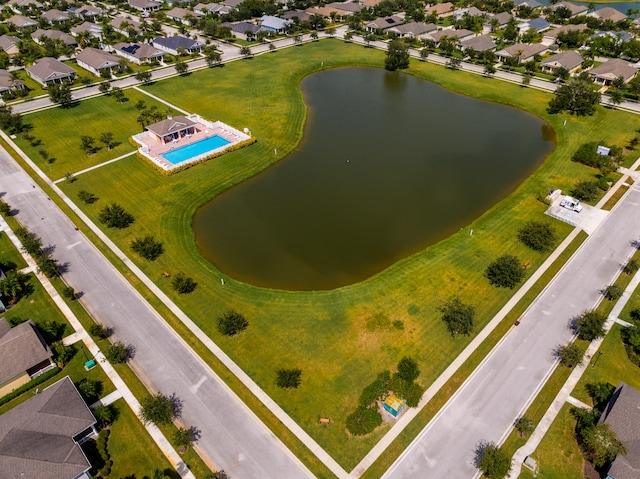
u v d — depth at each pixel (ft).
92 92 397.60
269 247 230.07
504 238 232.73
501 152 315.99
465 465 140.36
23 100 381.19
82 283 206.08
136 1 641.40
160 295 199.82
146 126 335.06
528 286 204.33
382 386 160.56
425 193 271.28
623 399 146.82
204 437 147.64
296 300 197.77
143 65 458.50
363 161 303.48
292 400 158.20
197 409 155.63
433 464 140.67
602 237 232.12
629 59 451.94
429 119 363.15
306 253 226.17
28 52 474.08
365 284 205.87
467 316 178.40
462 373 167.22
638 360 170.30
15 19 559.79
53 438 135.85
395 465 140.36
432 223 246.47
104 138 305.32
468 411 154.92
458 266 215.31
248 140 316.19
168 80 425.28
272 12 609.83
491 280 206.69
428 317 188.96
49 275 207.41
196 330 183.83
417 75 449.89
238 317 180.24
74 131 333.21
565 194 264.93
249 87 411.13
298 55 492.54
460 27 549.13
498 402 157.69
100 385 162.71
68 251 224.12
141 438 146.82
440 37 505.66
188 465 140.05
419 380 164.66
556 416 152.97
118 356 166.30
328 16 615.98
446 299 197.57
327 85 428.97
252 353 174.60
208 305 195.21
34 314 190.80
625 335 179.01
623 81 385.29
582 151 297.12
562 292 201.16
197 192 268.21
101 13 618.44
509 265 202.59
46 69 409.49
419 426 150.41
